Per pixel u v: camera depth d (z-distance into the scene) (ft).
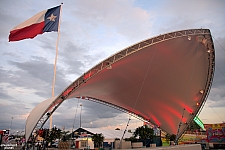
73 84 55.98
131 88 87.20
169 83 83.82
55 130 104.32
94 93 88.79
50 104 55.26
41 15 72.38
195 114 99.04
